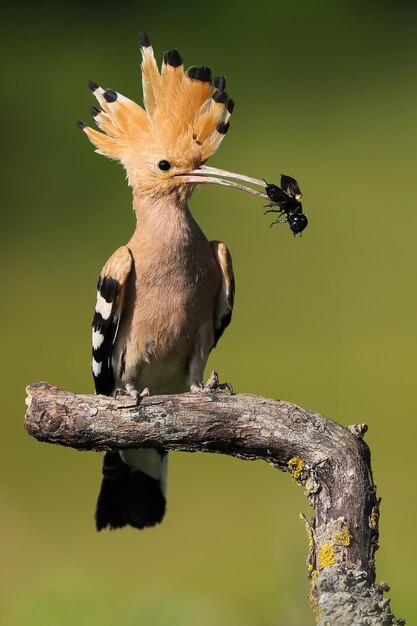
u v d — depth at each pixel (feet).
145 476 27.43
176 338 26.05
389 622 18.30
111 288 25.73
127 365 26.35
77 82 64.18
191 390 26.40
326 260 56.24
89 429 20.45
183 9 70.18
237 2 70.13
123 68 64.69
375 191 58.70
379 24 70.59
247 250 56.70
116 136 26.84
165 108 26.23
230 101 26.48
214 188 59.93
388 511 38.04
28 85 64.28
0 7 69.51
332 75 67.56
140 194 26.37
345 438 19.79
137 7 69.87
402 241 56.59
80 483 41.32
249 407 20.18
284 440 19.90
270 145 62.03
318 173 60.29
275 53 68.44
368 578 18.76
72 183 60.18
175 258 25.68
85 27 68.69
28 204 59.26
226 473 40.83
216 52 67.62
